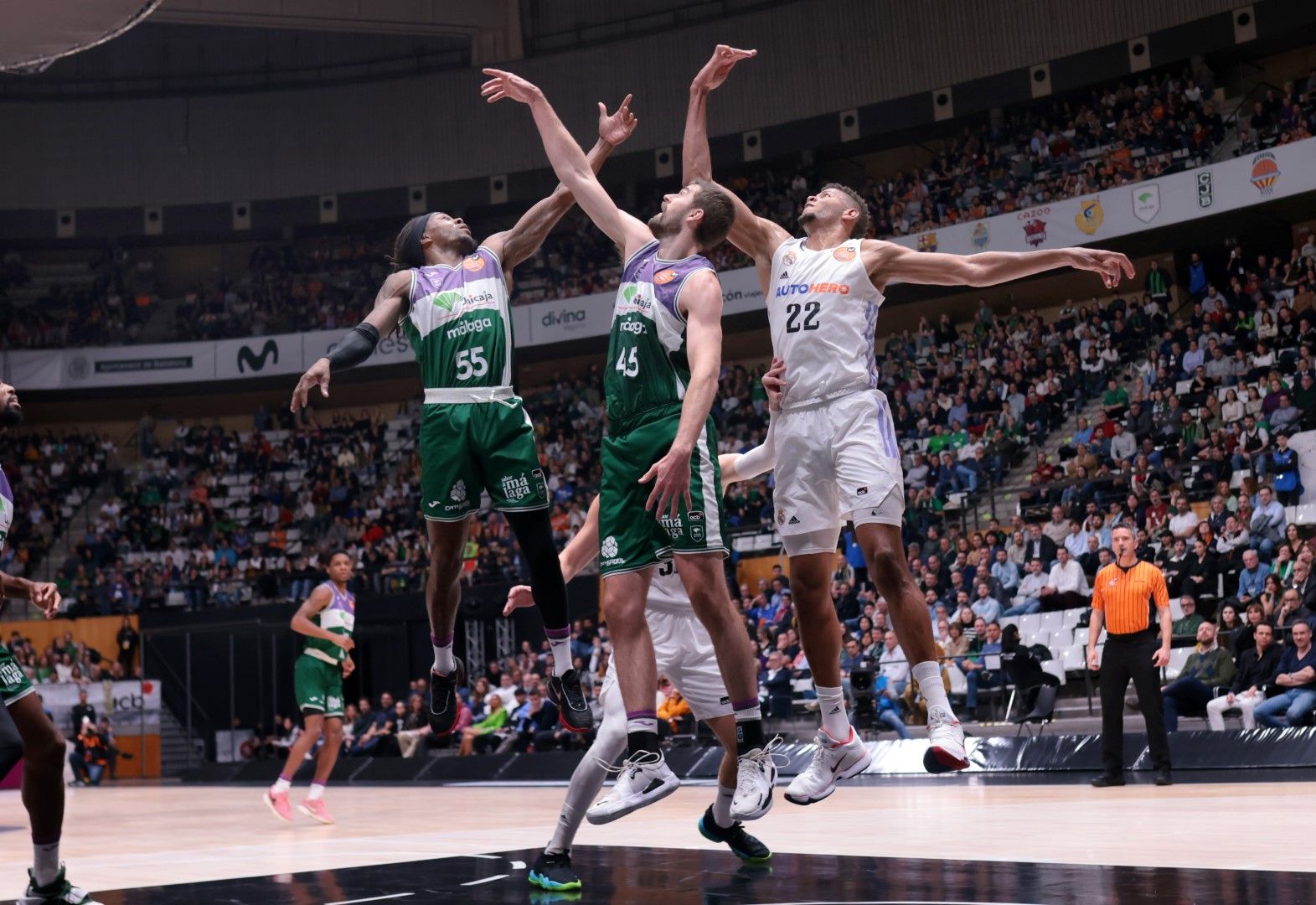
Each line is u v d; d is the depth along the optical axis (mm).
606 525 3898
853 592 14953
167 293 28531
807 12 24297
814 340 4207
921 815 6430
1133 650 8250
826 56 24109
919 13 23391
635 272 3986
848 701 12727
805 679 13523
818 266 4270
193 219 27000
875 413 4141
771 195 24906
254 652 21188
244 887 4098
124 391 26000
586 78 25703
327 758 8273
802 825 6055
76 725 19141
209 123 27125
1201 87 20938
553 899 3543
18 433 27406
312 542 23812
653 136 25203
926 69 23297
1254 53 21297
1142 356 19156
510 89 4254
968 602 14141
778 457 4289
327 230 27906
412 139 26594
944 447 18656
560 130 4258
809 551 4219
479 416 3947
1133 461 16141
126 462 27609
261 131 27047
